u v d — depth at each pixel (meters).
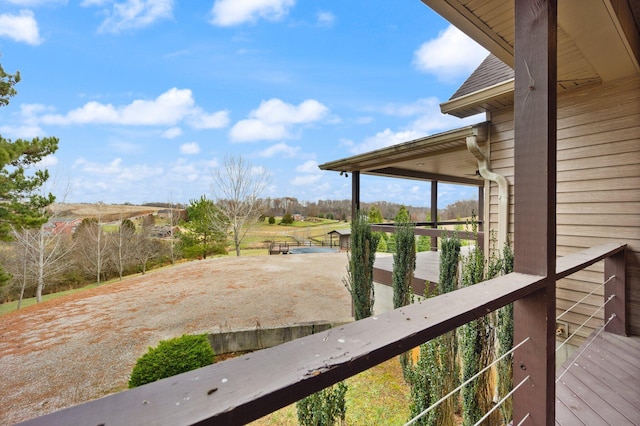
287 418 3.22
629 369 2.05
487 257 3.54
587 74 2.62
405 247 4.26
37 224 8.10
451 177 7.98
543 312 1.12
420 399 2.30
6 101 7.38
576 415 1.62
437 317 0.72
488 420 2.36
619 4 1.76
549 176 1.15
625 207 2.67
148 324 6.18
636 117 2.62
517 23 1.24
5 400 3.87
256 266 12.09
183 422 0.37
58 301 8.19
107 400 0.38
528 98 1.20
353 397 3.46
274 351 0.53
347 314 6.29
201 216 17.41
